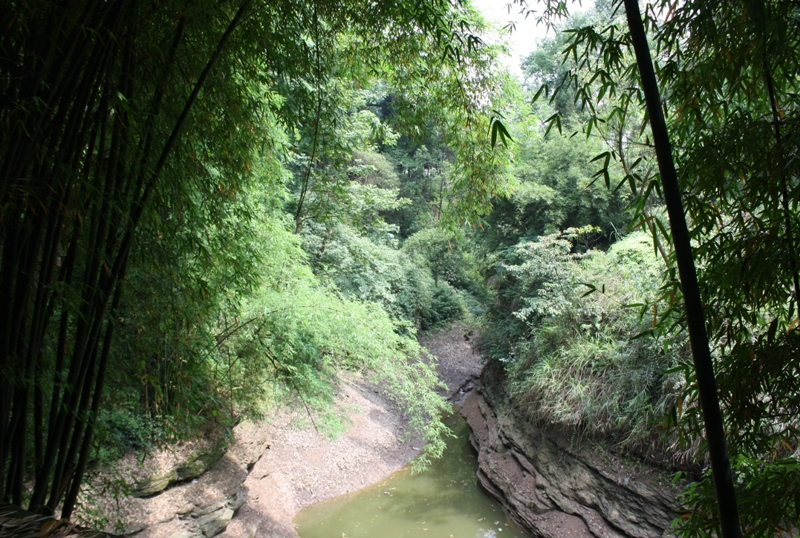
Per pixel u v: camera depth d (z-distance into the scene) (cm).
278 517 576
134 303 262
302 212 809
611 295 568
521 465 632
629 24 139
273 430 714
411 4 305
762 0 132
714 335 159
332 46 364
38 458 176
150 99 215
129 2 181
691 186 156
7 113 143
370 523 612
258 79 321
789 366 135
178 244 264
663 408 464
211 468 506
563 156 820
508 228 859
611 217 795
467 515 623
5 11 139
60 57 151
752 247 138
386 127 515
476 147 411
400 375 555
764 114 146
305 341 554
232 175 297
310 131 477
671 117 183
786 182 136
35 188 154
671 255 163
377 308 569
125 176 199
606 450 529
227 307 441
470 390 1127
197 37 241
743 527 145
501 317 828
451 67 356
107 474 382
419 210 1842
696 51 159
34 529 112
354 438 806
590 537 505
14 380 150
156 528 411
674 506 454
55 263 171
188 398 347
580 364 551
